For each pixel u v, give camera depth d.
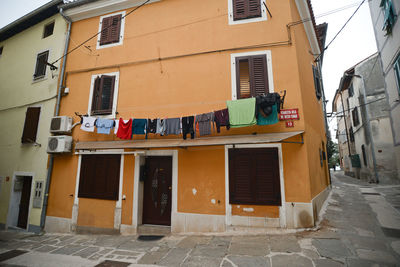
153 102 6.92
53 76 8.46
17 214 8.45
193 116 5.95
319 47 9.41
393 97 8.72
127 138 6.42
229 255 4.22
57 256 4.98
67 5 8.22
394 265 3.48
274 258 3.95
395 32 7.87
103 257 4.72
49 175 7.59
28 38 10.01
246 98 5.66
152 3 7.62
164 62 7.06
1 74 10.55
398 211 6.33
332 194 9.29
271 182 5.39
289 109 5.62
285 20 6.14
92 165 7.11
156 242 5.41
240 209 5.50
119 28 7.86
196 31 6.89
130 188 6.55
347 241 4.41
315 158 6.54
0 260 4.88
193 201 5.93
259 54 6.16
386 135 12.55
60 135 7.45
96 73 7.85
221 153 5.89
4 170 8.97
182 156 6.25
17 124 9.19
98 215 6.73
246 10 6.50
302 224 5.09
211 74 6.47
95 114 7.44
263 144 5.61
